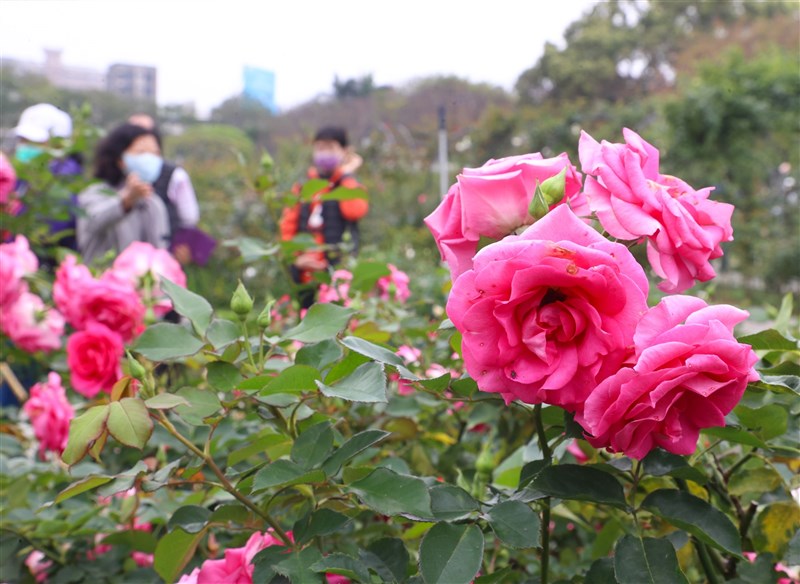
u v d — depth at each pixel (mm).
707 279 923
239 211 11430
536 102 32156
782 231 17250
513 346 815
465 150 20469
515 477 1319
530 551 1646
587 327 808
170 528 1058
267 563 915
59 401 1798
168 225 4078
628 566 874
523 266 801
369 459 1468
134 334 1876
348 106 19188
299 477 915
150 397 1026
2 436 1812
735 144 18391
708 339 796
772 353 1219
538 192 900
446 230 975
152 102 9680
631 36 35188
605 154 918
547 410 1034
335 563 893
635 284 797
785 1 41906
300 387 964
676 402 825
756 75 18922
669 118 18750
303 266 2045
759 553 1086
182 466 1111
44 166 2824
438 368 1866
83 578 1492
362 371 913
